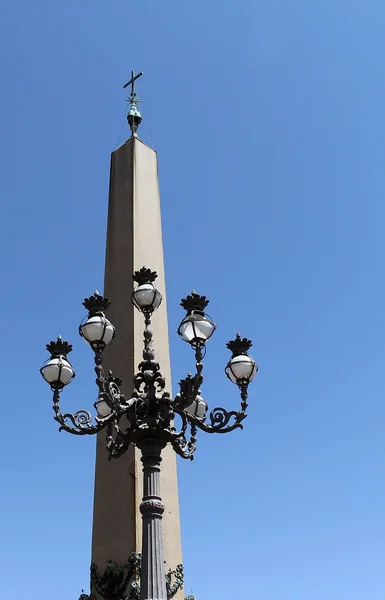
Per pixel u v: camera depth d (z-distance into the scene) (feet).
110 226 42.04
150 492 23.57
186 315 27.17
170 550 34.24
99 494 34.94
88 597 32.65
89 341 25.63
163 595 21.77
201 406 31.76
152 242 41.22
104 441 35.99
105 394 24.71
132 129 45.93
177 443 25.38
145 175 43.65
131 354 36.14
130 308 37.55
